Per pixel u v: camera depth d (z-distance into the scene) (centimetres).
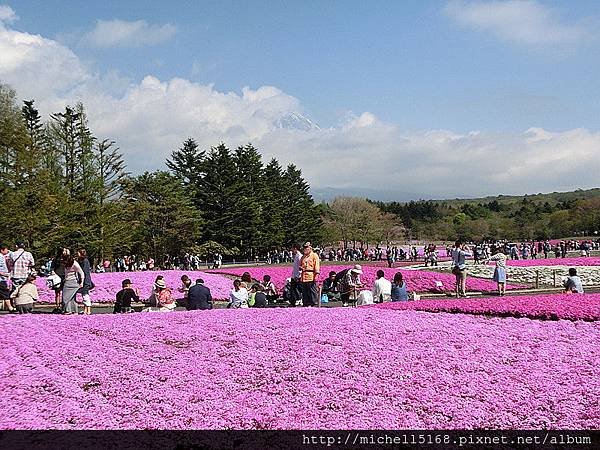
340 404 1071
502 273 3056
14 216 4272
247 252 8275
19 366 1288
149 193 6975
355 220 10406
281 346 1386
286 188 9425
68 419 1025
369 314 1725
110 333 1553
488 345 1374
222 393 1135
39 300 2961
